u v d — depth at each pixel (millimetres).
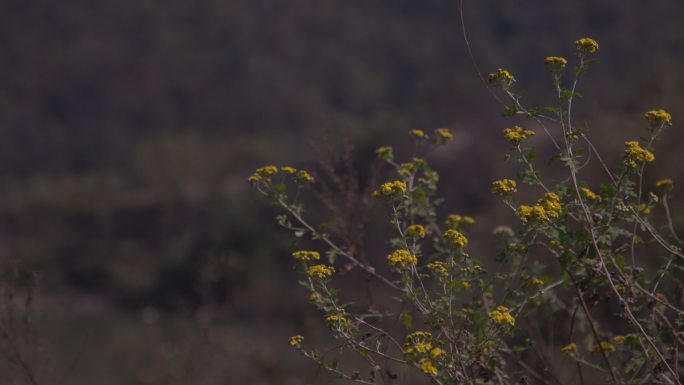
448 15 77500
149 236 47969
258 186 4609
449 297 3707
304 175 4602
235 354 13539
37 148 78000
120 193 55188
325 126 8000
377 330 4059
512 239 4418
